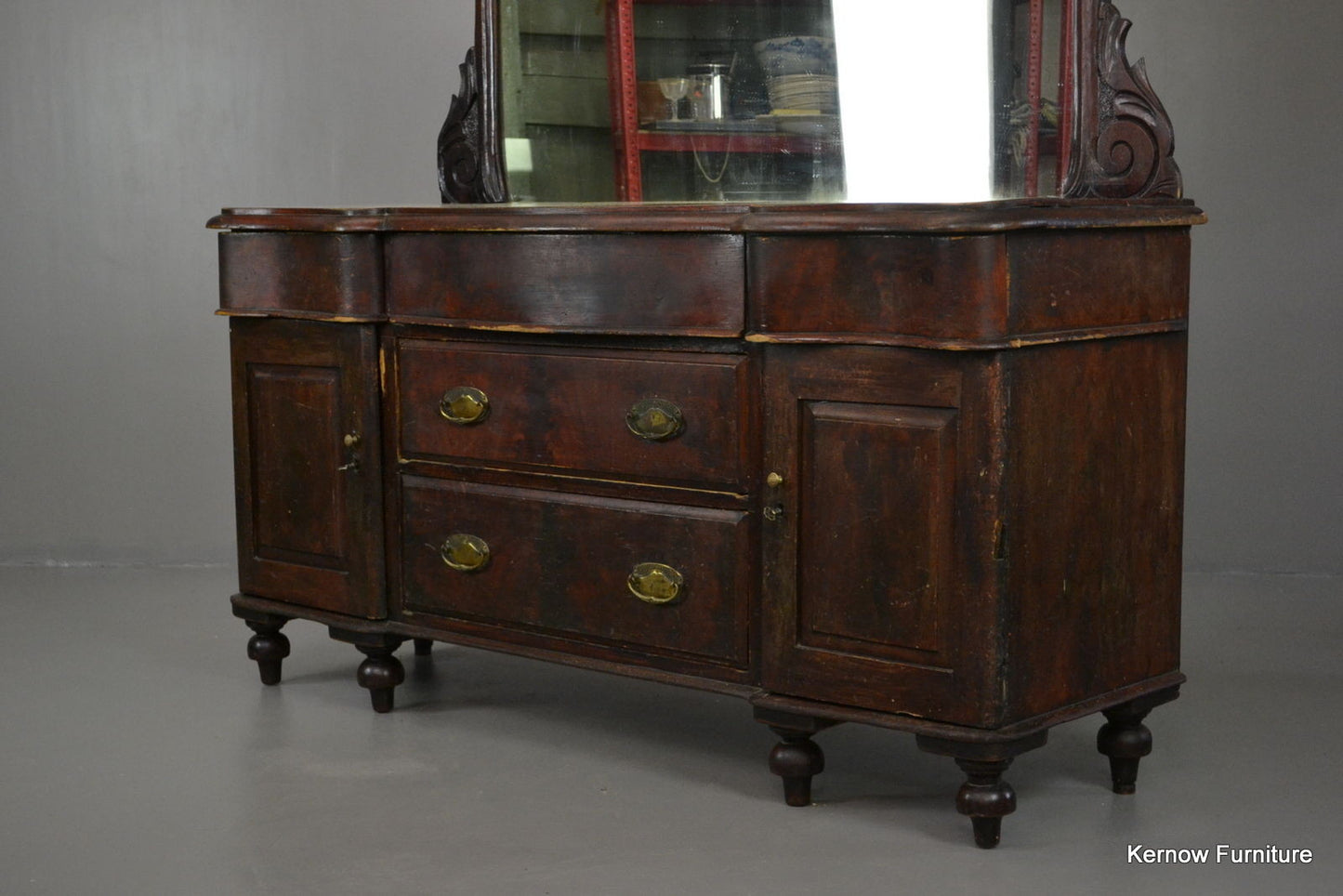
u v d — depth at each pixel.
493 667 3.57
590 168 3.16
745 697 2.61
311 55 4.48
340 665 3.58
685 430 2.66
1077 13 2.69
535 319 2.80
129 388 4.60
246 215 3.19
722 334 2.58
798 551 2.52
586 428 2.79
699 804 2.66
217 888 2.32
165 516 4.61
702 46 3.00
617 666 2.80
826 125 2.88
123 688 3.39
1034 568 2.40
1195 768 2.81
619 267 2.69
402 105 4.47
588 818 2.60
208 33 4.49
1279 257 4.15
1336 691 3.26
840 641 2.50
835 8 2.85
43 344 4.59
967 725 2.37
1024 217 2.30
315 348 3.15
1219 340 4.21
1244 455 4.23
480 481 2.97
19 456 4.61
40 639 3.80
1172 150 2.76
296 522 3.25
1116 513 2.57
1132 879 2.32
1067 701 2.49
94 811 2.64
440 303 2.95
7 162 4.54
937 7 2.77
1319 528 4.21
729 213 2.55
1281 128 4.12
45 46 4.50
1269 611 3.88
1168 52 4.16
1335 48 4.06
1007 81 2.73
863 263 2.39
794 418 2.50
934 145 2.79
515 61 3.23
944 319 2.31
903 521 2.40
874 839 2.49
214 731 3.09
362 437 3.10
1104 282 2.49
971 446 2.32
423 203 4.50
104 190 4.54
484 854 2.44
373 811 2.63
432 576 3.06
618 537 2.77
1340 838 2.47
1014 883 2.31
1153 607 2.68
